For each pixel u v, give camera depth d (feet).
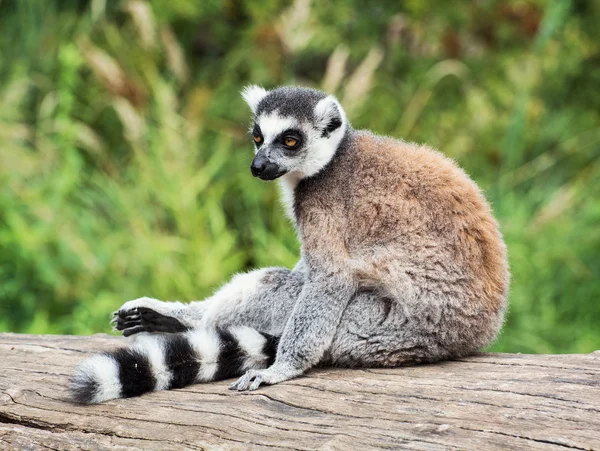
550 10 53.21
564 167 54.24
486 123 52.11
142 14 50.01
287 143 25.71
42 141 49.03
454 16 56.13
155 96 52.01
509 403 19.24
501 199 46.42
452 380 21.26
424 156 24.95
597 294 44.01
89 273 42.86
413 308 23.20
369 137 26.16
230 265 45.03
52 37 56.18
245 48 55.98
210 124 53.67
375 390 21.03
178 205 45.83
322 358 24.03
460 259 23.31
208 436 19.43
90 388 21.86
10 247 42.63
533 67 53.26
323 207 24.73
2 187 45.27
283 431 19.19
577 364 21.97
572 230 45.32
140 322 27.30
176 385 23.22
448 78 56.18
